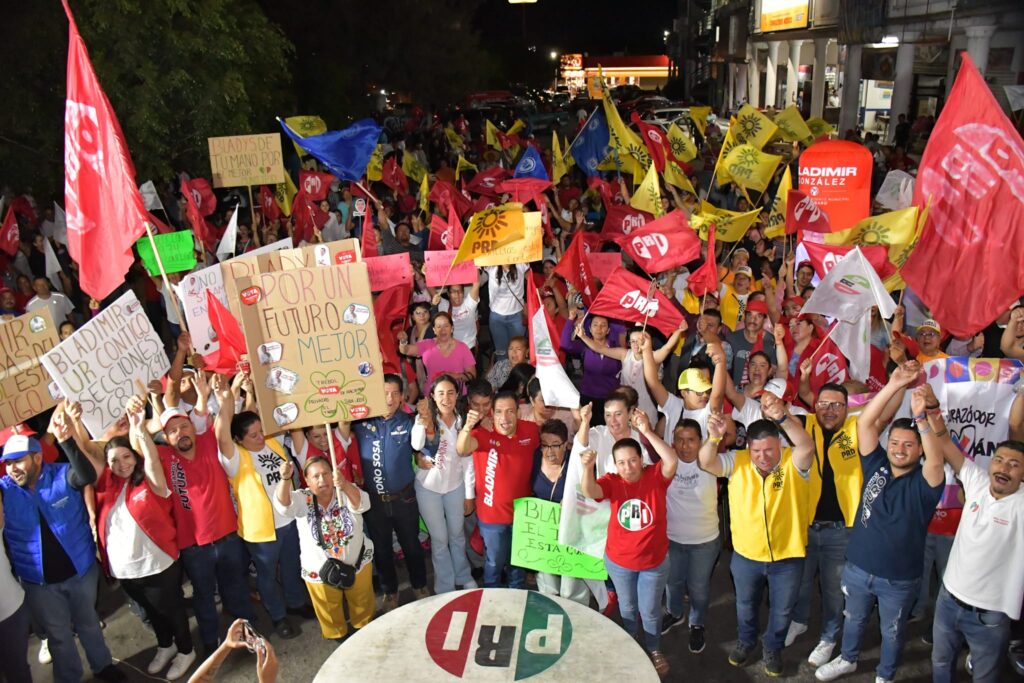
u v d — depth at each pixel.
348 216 15.08
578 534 5.92
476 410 6.16
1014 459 4.86
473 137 33.50
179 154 16.28
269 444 6.12
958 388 6.21
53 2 13.69
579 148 15.83
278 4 25.78
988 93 6.36
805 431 5.46
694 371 6.24
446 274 9.42
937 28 23.89
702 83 63.75
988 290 6.48
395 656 4.88
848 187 9.95
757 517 5.61
